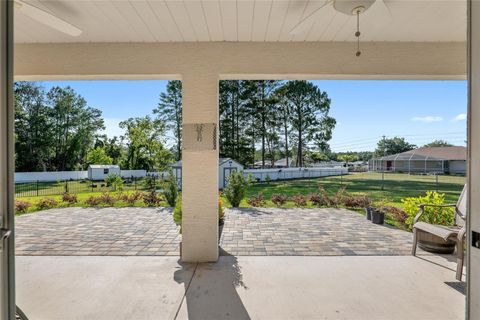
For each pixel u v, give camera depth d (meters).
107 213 7.08
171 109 22.62
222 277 2.86
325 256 3.53
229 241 4.31
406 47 3.27
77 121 25.08
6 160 1.01
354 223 5.74
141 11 2.55
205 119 3.26
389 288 2.61
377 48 3.26
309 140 24.00
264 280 2.79
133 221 6.02
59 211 7.43
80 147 24.88
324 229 5.17
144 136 21.80
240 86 21.61
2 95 1.00
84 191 12.83
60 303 2.37
